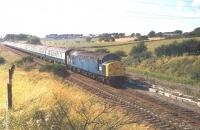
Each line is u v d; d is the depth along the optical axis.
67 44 155.50
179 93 34.41
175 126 21.81
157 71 55.03
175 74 49.91
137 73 54.62
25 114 18.61
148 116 24.52
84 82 42.47
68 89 31.41
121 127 18.47
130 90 37.03
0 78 37.34
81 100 24.12
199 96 34.00
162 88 38.28
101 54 43.56
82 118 17.50
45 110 19.22
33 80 34.66
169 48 61.72
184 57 53.47
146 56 64.75
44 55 76.12
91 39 179.00
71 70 57.50
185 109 27.39
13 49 130.50
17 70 50.16
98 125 16.86
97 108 22.50
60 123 16.34
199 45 57.88
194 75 45.69
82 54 50.06
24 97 24.00
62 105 17.39
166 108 27.53
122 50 86.69
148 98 32.06
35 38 177.38
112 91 36.12
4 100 23.41
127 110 26.09
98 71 43.12
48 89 26.88
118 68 40.75
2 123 16.95
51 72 45.69
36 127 16.66
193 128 21.45
